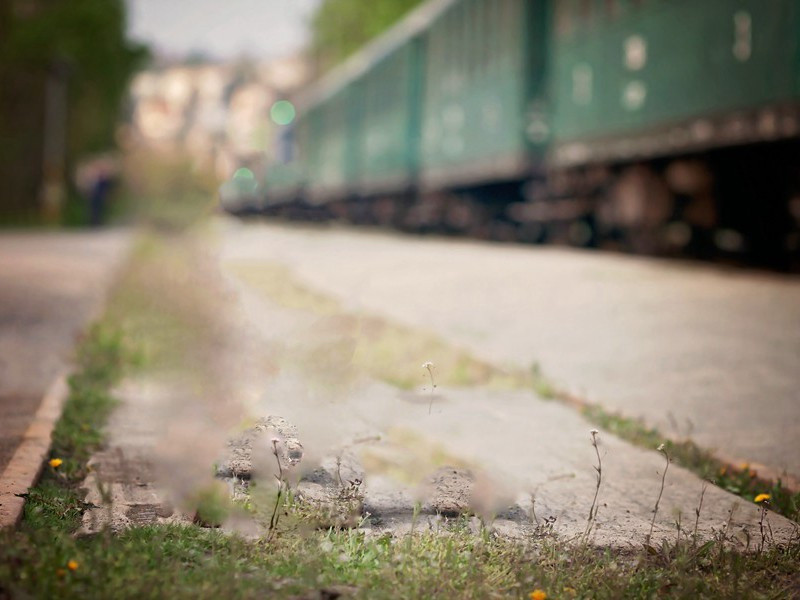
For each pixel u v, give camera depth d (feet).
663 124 73.00
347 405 27.63
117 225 252.62
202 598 14.58
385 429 26.03
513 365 37.55
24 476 21.15
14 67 245.65
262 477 20.77
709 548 17.98
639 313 49.70
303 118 206.49
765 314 47.67
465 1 109.81
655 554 18.01
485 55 103.24
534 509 20.57
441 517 19.71
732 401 32.01
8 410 29.94
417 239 128.77
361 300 59.57
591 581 16.47
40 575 14.55
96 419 27.91
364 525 19.24
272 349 37.40
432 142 122.52
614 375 36.32
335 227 189.57
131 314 52.29
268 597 15.05
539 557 17.38
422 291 62.95
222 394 29.30
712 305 50.93
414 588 15.48
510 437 27.09
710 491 22.11
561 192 91.04
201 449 23.07
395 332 47.24
